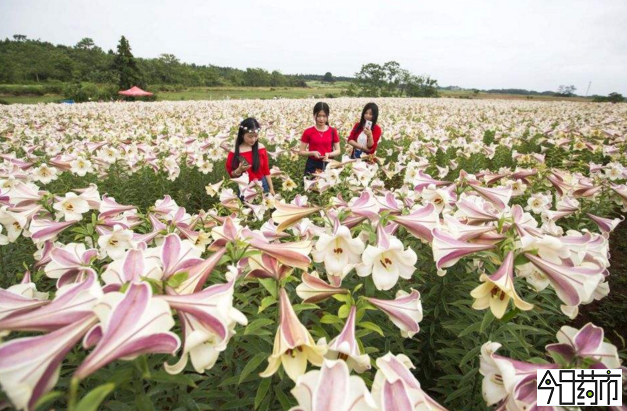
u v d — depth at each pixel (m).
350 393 1.01
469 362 2.44
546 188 4.87
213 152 7.00
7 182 3.43
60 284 1.82
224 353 1.86
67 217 2.72
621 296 4.07
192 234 2.63
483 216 2.24
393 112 21.95
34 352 0.91
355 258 1.83
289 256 1.72
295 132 10.23
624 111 25.02
